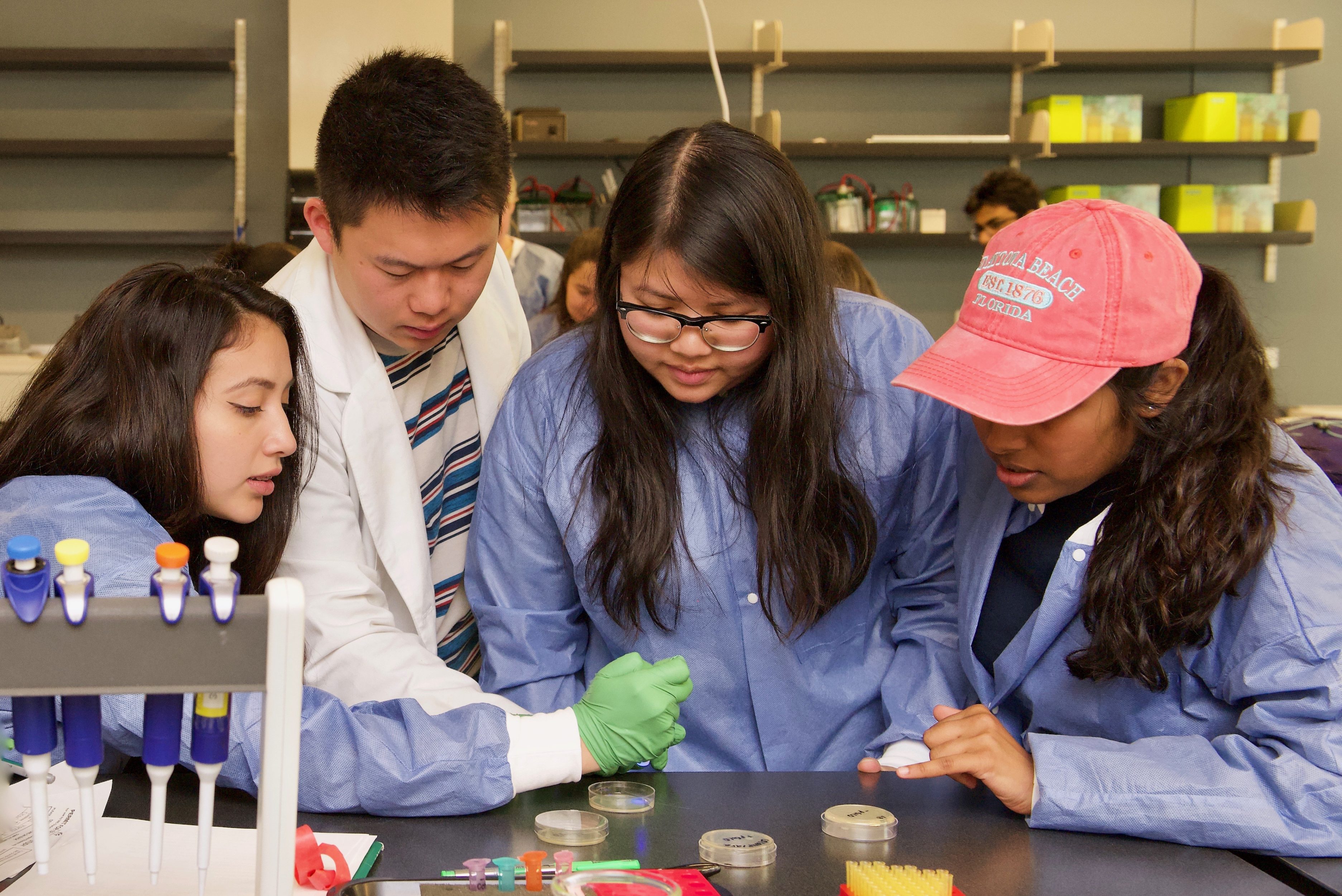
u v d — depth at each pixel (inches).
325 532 58.1
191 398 46.3
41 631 28.5
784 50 219.0
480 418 67.3
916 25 228.2
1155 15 232.4
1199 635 46.0
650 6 223.1
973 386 43.8
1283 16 233.8
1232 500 43.8
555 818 44.2
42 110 212.4
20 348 174.4
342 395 59.6
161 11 214.2
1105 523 47.4
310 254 62.6
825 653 58.6
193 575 51.0
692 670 56.9
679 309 47.9
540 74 219.9
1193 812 43.1
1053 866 41.8
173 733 30.4
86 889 36.9
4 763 40.7
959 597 56.1
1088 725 52.0
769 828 44.9
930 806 47.8
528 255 163.6
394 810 45.3
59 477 45.0
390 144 49.5
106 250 214.8
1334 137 237.3
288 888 30.3
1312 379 238.7
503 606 58.2
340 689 54.9
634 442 53.9
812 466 52.6
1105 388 43.8
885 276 229.1
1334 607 43.1
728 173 46.8
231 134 215.8
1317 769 42.7
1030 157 221.9
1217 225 224.2
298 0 200.8
